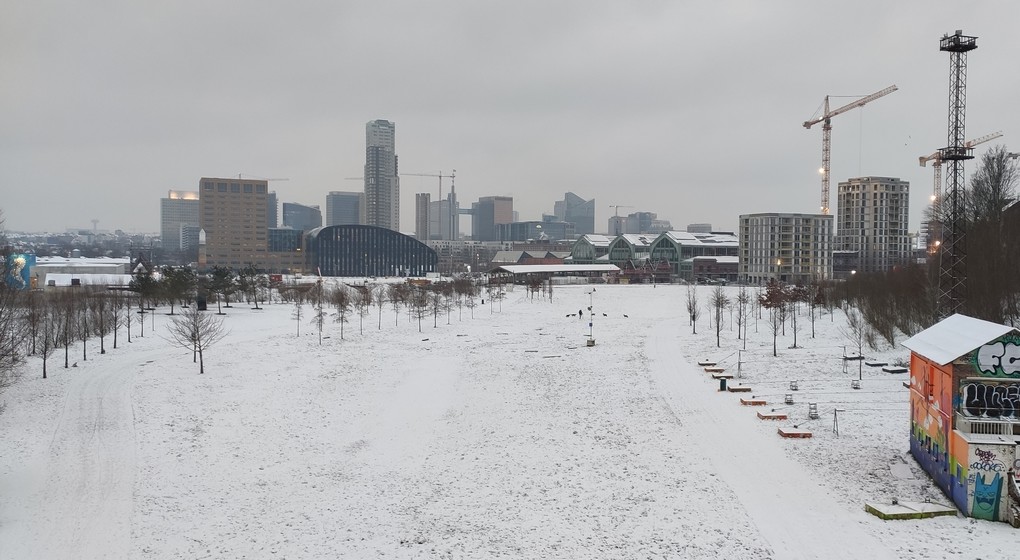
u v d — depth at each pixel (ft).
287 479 126.11
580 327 357.20
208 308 428.56
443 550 96.22
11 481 121.29
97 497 114.83
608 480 123.03
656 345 282.77
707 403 176.24
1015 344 102.78
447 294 467.93
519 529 103.09
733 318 356.18
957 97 218.38
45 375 201.67
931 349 115.34
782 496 112.78
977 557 88.22
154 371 212.43
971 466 99.91
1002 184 320.91
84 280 529.86
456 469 131.44
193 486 121.19
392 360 250.78
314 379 211.41
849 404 168.96
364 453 142.51
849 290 357.00
